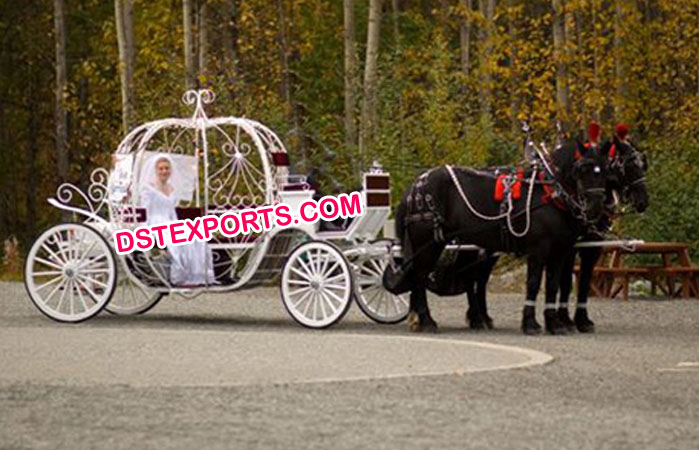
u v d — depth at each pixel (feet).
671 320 92.89
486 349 72.13
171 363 66.13
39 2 241.55
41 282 129.29
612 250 111.55
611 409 53.21
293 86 202.49
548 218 82.74
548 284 83.41
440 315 97.30
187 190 94.07
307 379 60.23
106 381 59.82
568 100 162.09
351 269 86.58
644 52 160.76
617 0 159.43
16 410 52.03
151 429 48.14
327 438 46.44
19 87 244.83
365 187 89.25
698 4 162.71
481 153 133.59
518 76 160.97
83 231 91.91
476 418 50.42
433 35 187.83
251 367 64.54
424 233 85.05
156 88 156.15
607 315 96.17
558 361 67.41
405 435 46.96
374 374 62.08
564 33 170.40
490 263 87.04
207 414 51.03
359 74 151.43
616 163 85.40
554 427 48.88
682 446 45.98
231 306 104.01
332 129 151.74
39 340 76.84
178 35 182.70
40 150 250.57
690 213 125.59
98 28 238.07
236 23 180.96
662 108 169.78
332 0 214.90
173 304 105.60
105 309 96.43
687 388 58.95
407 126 133.18
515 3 186.19
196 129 94.94
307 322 87.10
